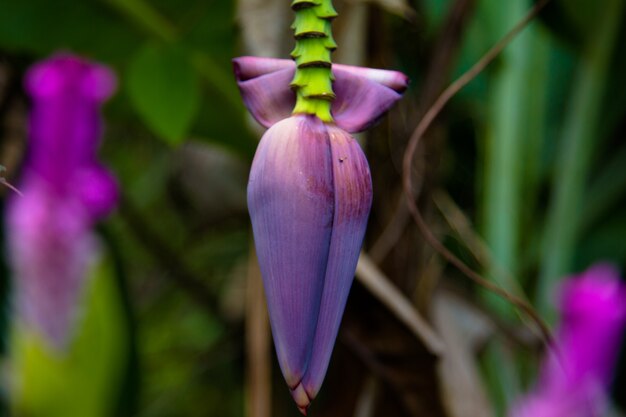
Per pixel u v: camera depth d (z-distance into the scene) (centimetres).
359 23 237
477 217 349
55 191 274
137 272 427
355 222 145
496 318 293
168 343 436
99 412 287
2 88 314
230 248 417
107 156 414
